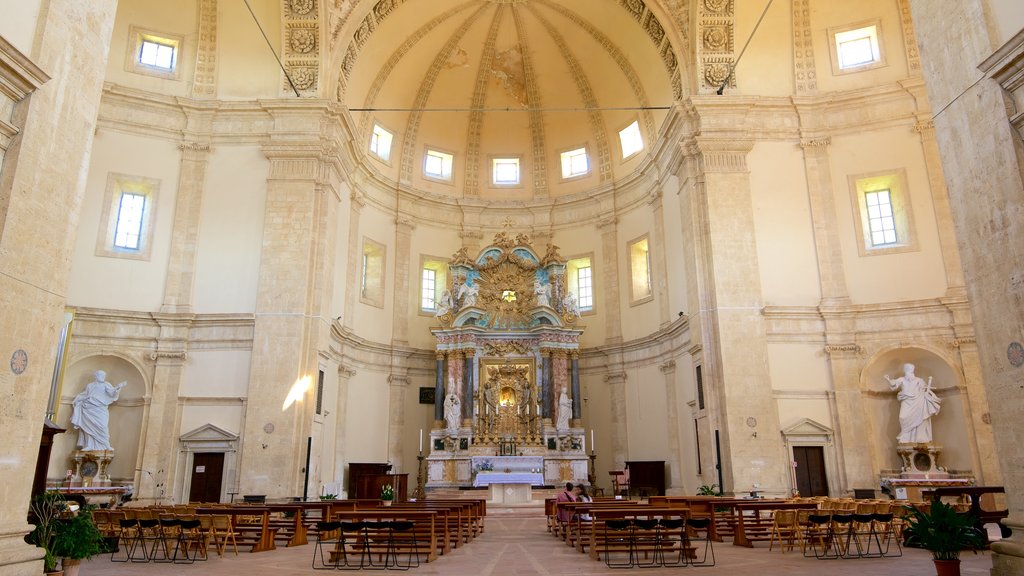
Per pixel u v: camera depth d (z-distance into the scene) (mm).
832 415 18062
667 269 22344
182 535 10414
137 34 20109
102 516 10172
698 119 19656
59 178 7879
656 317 23078
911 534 8000
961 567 8930
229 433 17781
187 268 18984
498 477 21422
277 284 18672
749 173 19469
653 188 23359
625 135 25625
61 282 7879
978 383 17203
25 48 7496
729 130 19484
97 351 17938
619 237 25500
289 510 12469
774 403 17922
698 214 19453
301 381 18219
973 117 8250
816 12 20469
